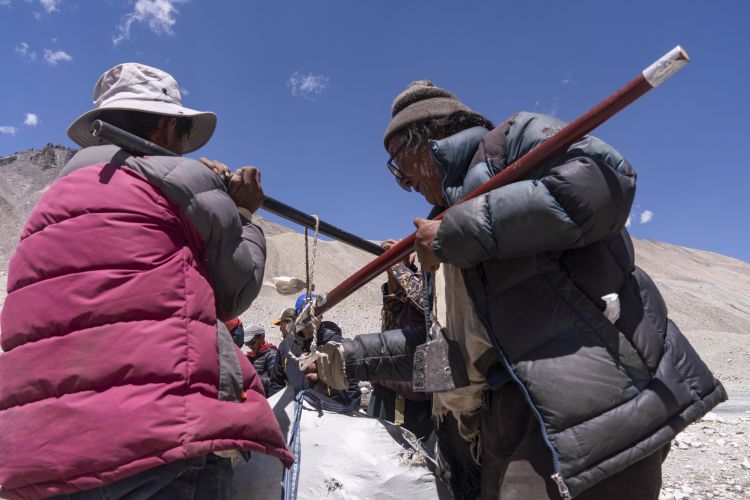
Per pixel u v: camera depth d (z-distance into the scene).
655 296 1.94
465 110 2.28
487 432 2.16
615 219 1.70
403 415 3.34
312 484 2.39
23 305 1.62
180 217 1.78
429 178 2.36
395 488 2.36
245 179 2.04
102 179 1.75
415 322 3.19
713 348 30.25
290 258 75.00
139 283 1.61
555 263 1.84
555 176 1.69
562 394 1.69
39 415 1.50
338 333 3.68
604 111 1.64
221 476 1.75
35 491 1.48
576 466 1.64
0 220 125.81
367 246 2.83
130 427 1.46
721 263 199.25
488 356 2.10
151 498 1.56
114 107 1.96
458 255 1.83
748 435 6.98
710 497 4.17
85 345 1.53
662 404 1.70
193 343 1.61
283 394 2.78
